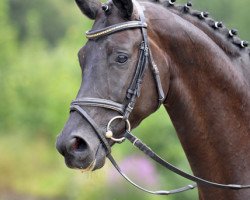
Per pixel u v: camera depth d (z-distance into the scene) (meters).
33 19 35.47
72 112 7.46
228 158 7.92
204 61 7.91
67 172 26.14
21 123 31.31
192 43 7.89
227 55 8.07
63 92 28.14
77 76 29.27
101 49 7.50
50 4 64.12
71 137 7.28
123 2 7.53
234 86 7.96
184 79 7.90
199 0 35.75
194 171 8.07
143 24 7.63
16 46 32.31
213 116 7.91
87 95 7.42
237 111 7.96
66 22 64.19
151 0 8.08
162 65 7.71
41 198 28.22
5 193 29.16
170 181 16.67
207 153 7.95
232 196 7.84
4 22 32.12
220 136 7.91
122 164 16.02
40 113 31.03
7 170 30.56
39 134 31.58
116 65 7.45
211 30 8.10
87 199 18.48
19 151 31.16
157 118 18.09
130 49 7.49
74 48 30.95
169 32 7.84
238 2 35.12
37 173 30.36
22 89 31.27
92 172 7.70
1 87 31.39
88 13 7.80
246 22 34.81
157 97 7.67
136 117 7.63
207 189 7.96
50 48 61.38
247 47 8.21
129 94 7.48
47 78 31.23
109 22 7.59
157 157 7.65
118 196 16.00
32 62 32.25
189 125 7.95
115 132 7.49
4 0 32.19
